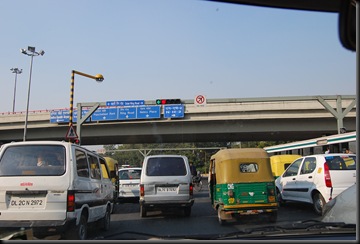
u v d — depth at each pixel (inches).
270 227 184.7
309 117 1389.0
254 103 1422.2
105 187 374.0
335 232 169.3
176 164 475.2
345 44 103.5
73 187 281.9
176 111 1437.0
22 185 274.5
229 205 390.9
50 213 271.0
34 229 266.4
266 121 1461.6
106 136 1557.6
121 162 3553.2
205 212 511.8
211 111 1443.2
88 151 344.8
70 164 287.9
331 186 420.5
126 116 1428.4
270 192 397.4
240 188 395.2
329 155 442.3
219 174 412.8
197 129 1499.8
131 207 616.4
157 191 463.8
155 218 458.6
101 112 1432.1
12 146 294.0
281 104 1400.1
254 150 412.5
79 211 288.5
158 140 1795.0
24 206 273.1
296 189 486.0
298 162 508.1
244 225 377.7
